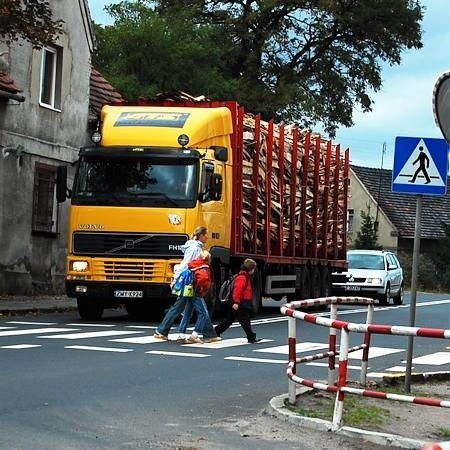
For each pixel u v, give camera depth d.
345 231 29.56
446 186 12.05
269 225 23.62
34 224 27.20
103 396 10.77
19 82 26.36
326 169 27.58
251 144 22.58
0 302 24.19
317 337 18.81
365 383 12.53
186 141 20.27
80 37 29.28
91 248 20.41
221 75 46.19
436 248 60.78
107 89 32.59
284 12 52.31
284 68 53.53
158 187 20.23
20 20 21.36
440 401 8.55
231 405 10.59
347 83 54.69
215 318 22.66
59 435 8.60
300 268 26.31
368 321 12.41
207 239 20.42
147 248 20.14
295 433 9.18
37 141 27.23
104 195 20.39
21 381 11.59
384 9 52.69
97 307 21.56
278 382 12.39
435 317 26.09
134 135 20.62
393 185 12.16
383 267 32.91
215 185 20.33
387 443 8.80
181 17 44.84
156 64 42.03
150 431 8.98
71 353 14.55
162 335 17.14
